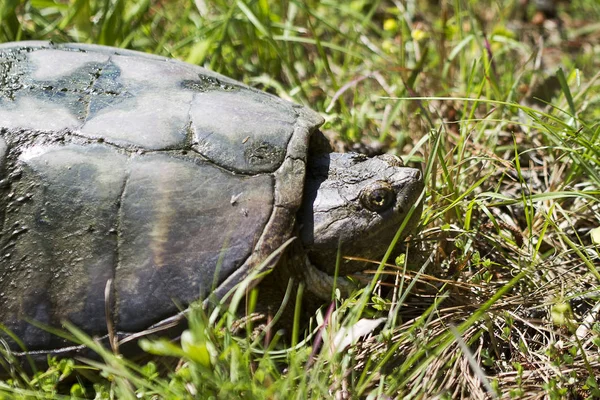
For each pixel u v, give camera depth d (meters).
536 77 4.77
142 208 2.79
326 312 3.12
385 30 5.44
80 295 2.76
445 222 3.50
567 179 3.60
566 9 6.23
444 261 3.36
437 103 4.41
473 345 2.93
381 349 2.85
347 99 4.71
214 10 5.28
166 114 2.96
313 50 5.25
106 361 2.69
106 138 2.86
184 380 2.51
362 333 2.69
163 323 2.77
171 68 3.25
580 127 3.64
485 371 2.86
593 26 5.76
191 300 2.76
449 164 3.74
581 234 3.55
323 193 3.07
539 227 3.53
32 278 2.76
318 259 3.07
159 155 2.85
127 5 4.90
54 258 2.77
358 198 3.04
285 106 3.26
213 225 2.80
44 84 3.02
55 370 2.72
